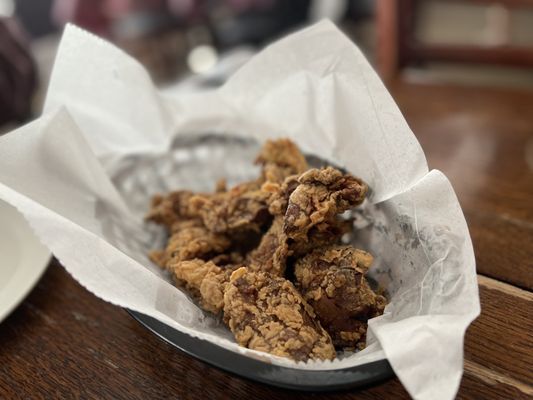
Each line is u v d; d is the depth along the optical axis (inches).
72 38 11.7
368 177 10.8
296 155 12.3
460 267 8.2
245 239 11.8
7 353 9.8
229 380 9.0
